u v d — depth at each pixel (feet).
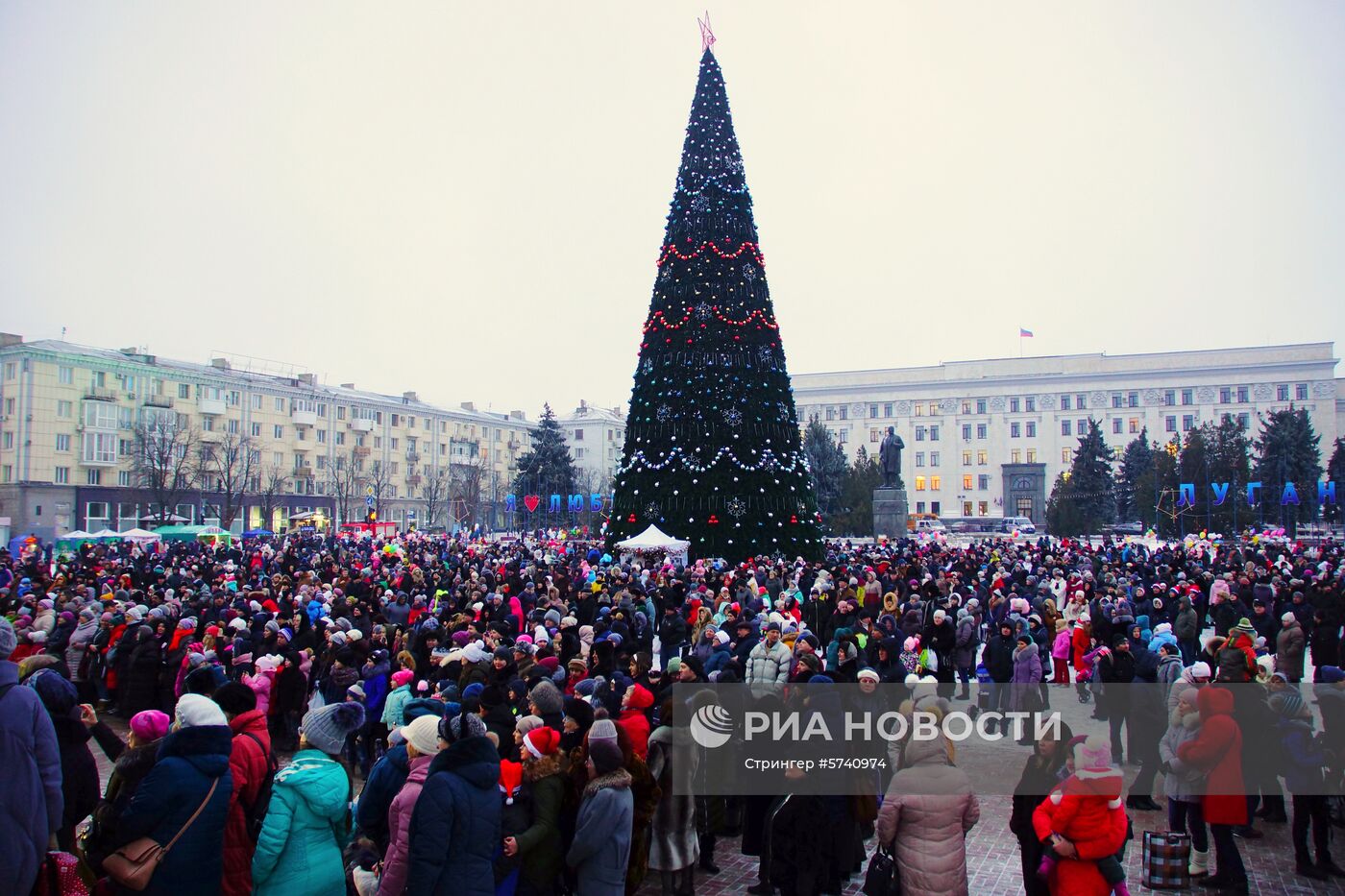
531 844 19.88
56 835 19.81
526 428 359.05
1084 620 52.90
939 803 19.89
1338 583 68.74
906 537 181.47
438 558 105.50
